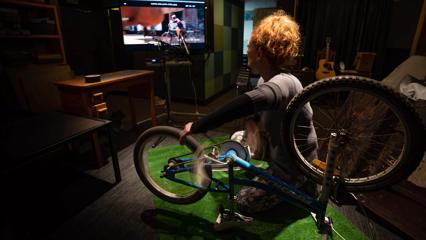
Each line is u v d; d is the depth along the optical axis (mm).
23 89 2721
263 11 6832
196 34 3246
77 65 4625
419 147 886
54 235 1391
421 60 1965
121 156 2311
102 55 5016
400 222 1391
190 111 3805
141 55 4531
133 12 2980
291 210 1522
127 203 1651
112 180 1913
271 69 1223
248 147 1645
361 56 3842
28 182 1854
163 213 1551
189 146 1304
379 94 883
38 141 1377
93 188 1812
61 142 1377
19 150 1272
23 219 1489
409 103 854
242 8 5332
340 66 4172
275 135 1284
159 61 2990
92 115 1977
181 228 1430
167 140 2561
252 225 1420
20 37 2621
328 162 1077
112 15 4652
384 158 1431
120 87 2229
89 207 1614
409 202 1525
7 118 2025
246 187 1531
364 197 1582
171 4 3016
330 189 1141
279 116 1216
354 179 1124
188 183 1466
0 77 2652
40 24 2824
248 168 1223
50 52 3154
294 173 1362
